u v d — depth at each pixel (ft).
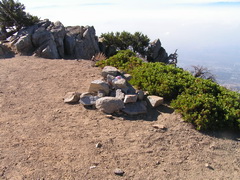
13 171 13.12
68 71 33.53
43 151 15.08
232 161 15.44
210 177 13.78
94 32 66.59
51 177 12.82
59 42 53.72
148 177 13.34
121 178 13.11
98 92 22.45
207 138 17.85
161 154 15.57
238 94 24.12
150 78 25.02
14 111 20.71
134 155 15.23
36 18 58.85
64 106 21.83
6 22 57.11
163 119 20.03
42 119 19.34
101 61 36.37
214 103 20.15
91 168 13.71
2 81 28.76
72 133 17.34
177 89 23.89
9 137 16.51
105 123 19.01
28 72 33.09
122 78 23.65
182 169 14.28
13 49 48.24
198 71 49.37
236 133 19.11
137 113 20.66
